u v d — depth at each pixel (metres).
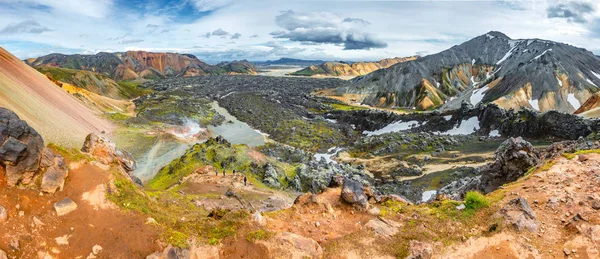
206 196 61.16
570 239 26.25
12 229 24.50
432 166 128.25
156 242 27.39
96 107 178.62
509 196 33.09
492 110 179.88
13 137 27.95
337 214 34.28
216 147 107.88
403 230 30.31
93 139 41.47
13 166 27.41
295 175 102.88
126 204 31.75
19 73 117.25
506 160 52.78
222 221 31.06
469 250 26.92
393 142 161.88
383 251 27.75
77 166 33.06
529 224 28.19
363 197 35.31
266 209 59.16
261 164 102.69
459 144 156.00
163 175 97.06
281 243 27.31
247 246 27.47
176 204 43.59
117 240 27.08
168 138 150.25
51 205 27.88
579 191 30.98
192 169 91.44
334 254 27.45
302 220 32.91
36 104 90.25
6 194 26.36
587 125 136.12
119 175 36.03
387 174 126.56
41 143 30.22
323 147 182.12
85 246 25.92
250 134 198.75
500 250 26.52
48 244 25.03
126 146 130.38
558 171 35.41
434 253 26.84
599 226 26.12
